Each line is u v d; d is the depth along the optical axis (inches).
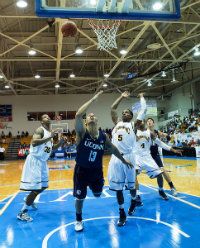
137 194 197.9
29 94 1079.0
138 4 189.3
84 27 579.8
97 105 1098.7
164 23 548.7
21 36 626.5
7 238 146.5
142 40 651.5
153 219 168.4
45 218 180.9
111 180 165.9
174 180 314.7
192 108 946.7
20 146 1002.1
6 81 789.2
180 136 780.6
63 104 1088.8
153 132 225.1
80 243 136.1
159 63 818.2
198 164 499.5
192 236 139.0
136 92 1071.0
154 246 128.8
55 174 448.8
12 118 1063.6
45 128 193.6
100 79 824.3
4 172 529.3
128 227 156.1
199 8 531.2
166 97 1123.9
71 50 723.4
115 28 423.5
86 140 152.1
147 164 212.8
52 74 913.5
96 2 176.4
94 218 175.9
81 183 154.9
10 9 497.4
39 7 170.4
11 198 250.5
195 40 661.3
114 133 177.2
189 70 872.9
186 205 196.7
